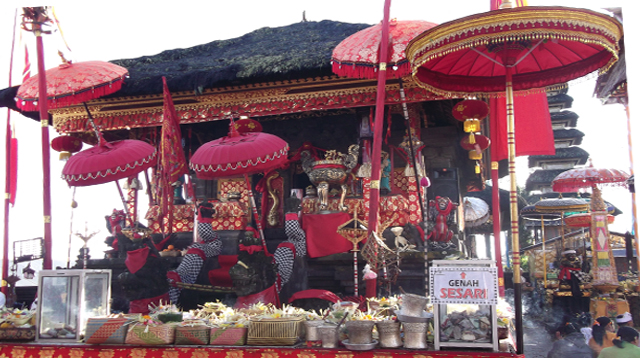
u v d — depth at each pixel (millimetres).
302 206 10938
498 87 8070
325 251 9695
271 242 10695
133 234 8625
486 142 9719
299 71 9711
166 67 12008
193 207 11812
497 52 6477
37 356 6188
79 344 6145
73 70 10195
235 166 8438
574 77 7645
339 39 11695
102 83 9930
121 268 10547
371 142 10125
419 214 10148
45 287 6438
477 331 5191
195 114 11078
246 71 10055
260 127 10688
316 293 8016
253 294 8102
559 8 5441
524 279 14375
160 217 11766
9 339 6379
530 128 9109
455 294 5215
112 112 11578
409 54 6531
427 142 11742
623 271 12070
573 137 14984
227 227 10969
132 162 9266
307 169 10906
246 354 5680
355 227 8602
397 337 5477
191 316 6625
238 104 10859
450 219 10773
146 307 8344
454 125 12844
